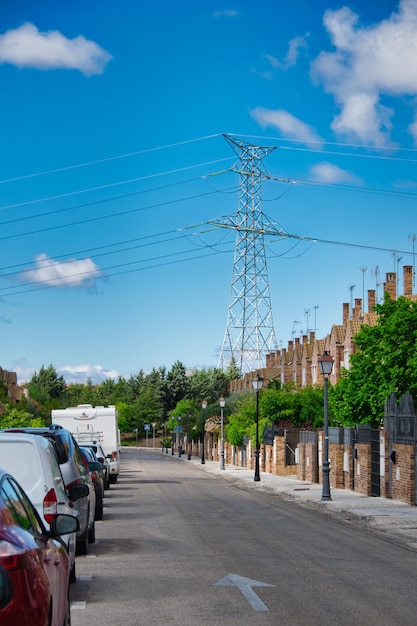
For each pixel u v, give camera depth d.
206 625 9.47
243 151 74.62
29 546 5.45
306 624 9.64
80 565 14.12
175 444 125.38
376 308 42.34
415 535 20.66
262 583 12.46
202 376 153.25
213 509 26.95
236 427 68.88
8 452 11.38
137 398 161.38
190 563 14.42
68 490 13.66
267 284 99.19
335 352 70.62
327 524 23.03
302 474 45.34
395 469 30.42
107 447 42.84
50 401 139.12
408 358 40.47
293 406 59.34
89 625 9.40
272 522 22.97
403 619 10.09
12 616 4.83
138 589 11.82
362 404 42.78
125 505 28.19
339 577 13.30
